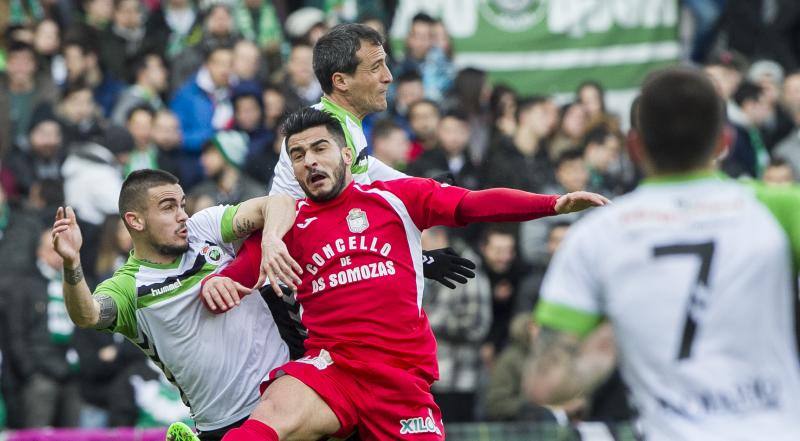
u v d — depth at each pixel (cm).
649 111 607
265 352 895
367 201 830
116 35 1856
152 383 1434
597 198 761
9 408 1426
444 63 1850
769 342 590
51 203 1555
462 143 1638
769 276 593
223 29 1845
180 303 876
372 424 831
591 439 1327
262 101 1659
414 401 831
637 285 597
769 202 602
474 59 1997
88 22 1875
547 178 1661
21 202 1567
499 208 797
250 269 863
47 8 1886
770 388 586
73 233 827
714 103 602
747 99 1908
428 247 1452
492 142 1683
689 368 586
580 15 2019
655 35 2036
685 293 591
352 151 880
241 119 1639
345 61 891
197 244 884
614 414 1376
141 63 1814
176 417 1434
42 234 1487
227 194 1589
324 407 820
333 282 828
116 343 1439
